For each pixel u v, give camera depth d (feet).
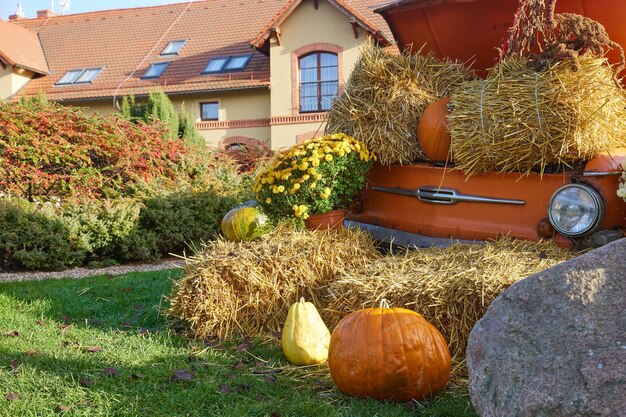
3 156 38.70
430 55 18.49
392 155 17.21
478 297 12.51
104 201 34.35
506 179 15.24
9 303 19.66
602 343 8.11
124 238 32.71
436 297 12.86
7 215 31.04
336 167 17.07
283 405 11.04
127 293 21.53
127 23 92.27
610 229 13.75
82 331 16.07
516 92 14.39
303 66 73.72
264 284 15.57
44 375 12.12
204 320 15.47
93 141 41.01
